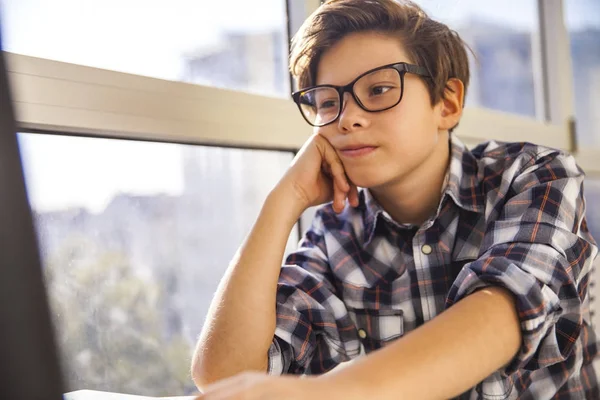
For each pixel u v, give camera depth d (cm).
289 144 116
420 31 90
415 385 53
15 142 28
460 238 92
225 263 113
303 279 92
